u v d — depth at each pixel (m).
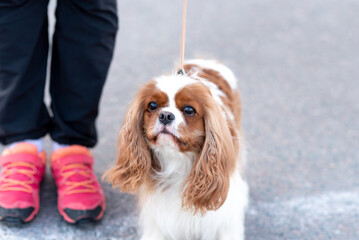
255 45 7.87
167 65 6.96
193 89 3.03
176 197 3.32
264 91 6.38
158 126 2.99
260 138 5.23
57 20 3.68
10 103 3.71
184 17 3.28
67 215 3.71
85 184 3.84
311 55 7.59
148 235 3.59
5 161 3.83
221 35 8.21
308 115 5.79
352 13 9.45
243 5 9.75
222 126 3.08
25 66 3.61
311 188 4.37
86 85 3.79
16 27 3.47
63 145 4.10
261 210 4.04
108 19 3.66
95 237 3.65
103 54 3.75
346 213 4.02
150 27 8.43
